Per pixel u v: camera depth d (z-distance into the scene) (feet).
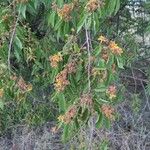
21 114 11.27
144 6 11.43
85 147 8.52
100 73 7.25
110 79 7.34
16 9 8.38
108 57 7.26
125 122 11.27
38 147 10.80
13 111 11.23
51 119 11.34
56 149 10.88
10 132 11.68
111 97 7.12
